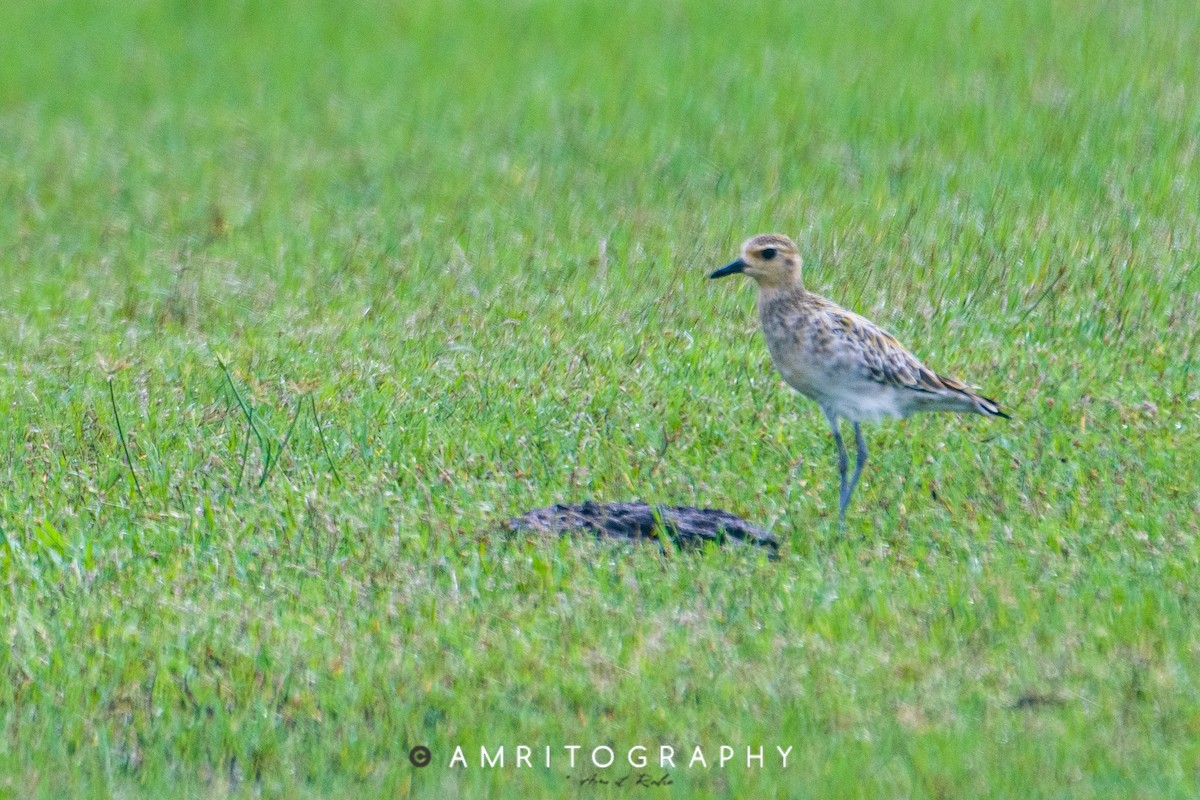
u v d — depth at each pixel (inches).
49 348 677.9
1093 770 359.6
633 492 517.0
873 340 507.2
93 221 905.5
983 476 517.7
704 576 448.1
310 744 386.6
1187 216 746.8
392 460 540.1
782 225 789.9
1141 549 460.1
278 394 595.8
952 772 359.3
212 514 498.3
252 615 438.9
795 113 1023.0
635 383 594.9
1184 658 397.7
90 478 535.5
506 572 458.3
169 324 711.7
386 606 439.8
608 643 418.3
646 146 971.9
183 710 401.7
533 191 893.8
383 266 767.7
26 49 1397.6
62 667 417.7
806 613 426.3
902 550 470.3
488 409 578.6
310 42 1369.3
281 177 976.3
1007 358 607.2
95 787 372.2
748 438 555.8
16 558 477.4
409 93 1176.2
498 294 711.7
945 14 1258.0
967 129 944.9
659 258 748.0
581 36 1309.1
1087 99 978.1
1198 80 1010.7
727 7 1355.8
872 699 389.7
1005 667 398.9
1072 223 744.3
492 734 387.2
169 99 1219.9
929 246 727.7
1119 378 589.0
